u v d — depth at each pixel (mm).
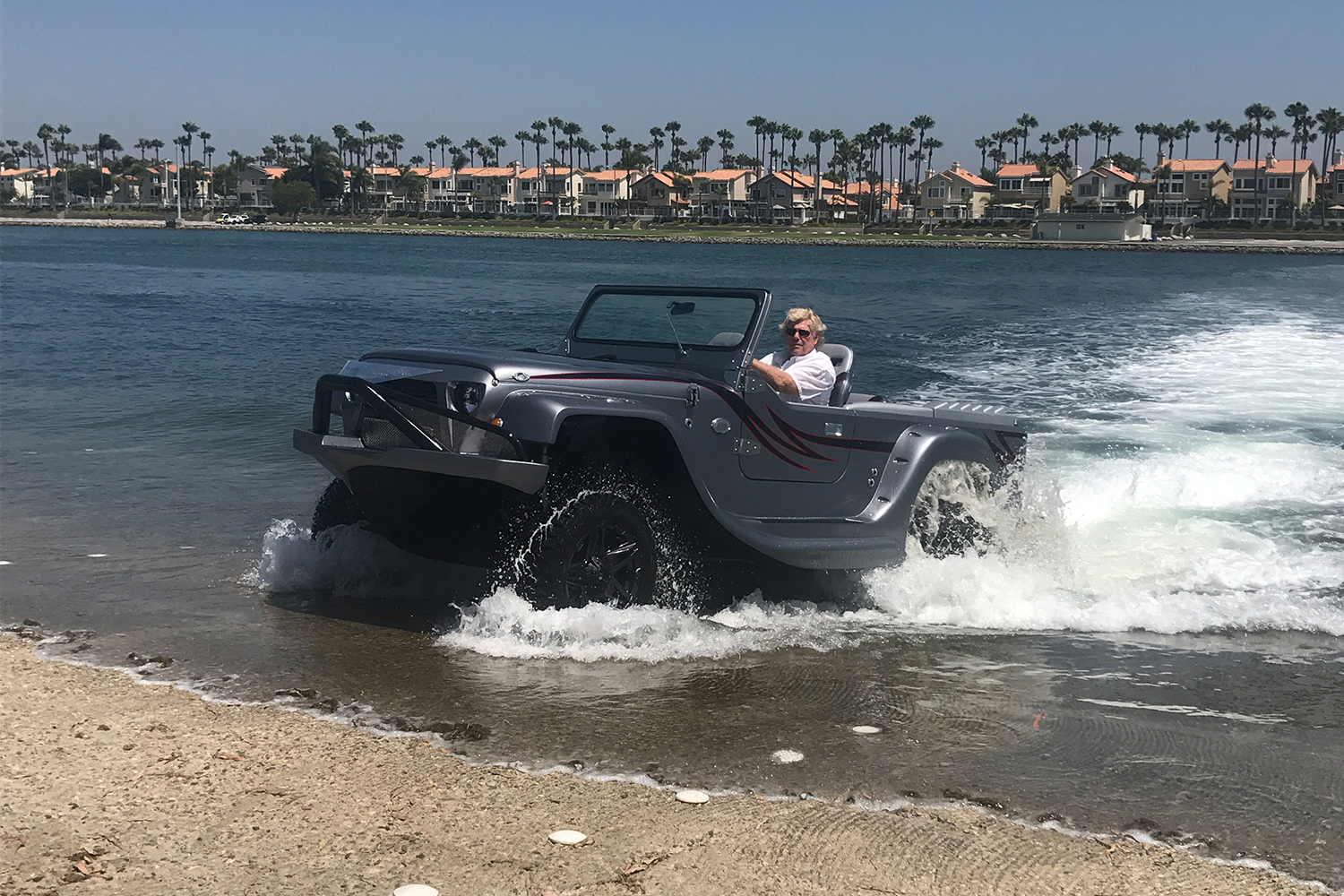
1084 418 12789
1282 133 162375
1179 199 164125
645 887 3158
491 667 5012
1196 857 3453
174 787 3674
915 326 26391
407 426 5133
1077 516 8523
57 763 3818
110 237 129875
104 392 13328
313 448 5438
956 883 3258
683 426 5508
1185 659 5543
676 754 4129
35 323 22781
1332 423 12469
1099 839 3561
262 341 19750
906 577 6457
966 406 7348
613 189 188250
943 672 5223
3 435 10719
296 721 4301
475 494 5242
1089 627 6098
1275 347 21016
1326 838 3605
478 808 3607
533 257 83750
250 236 148375
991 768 4098
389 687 4715
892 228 165375
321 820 3479
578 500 5219
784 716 4559
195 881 3092
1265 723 4645
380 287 41656
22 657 4973
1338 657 5625
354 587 6230
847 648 5543
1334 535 8125
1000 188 169500
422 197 194750
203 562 6730
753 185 179750
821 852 3408
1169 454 10609
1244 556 7570
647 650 5277
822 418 6211
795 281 51500
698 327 6223
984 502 7168
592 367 5383
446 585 6289
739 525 5746
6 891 2986
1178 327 25750
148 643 5227
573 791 3770
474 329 23312
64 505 8102
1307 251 129250
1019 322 27875
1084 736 4445
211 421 11609
